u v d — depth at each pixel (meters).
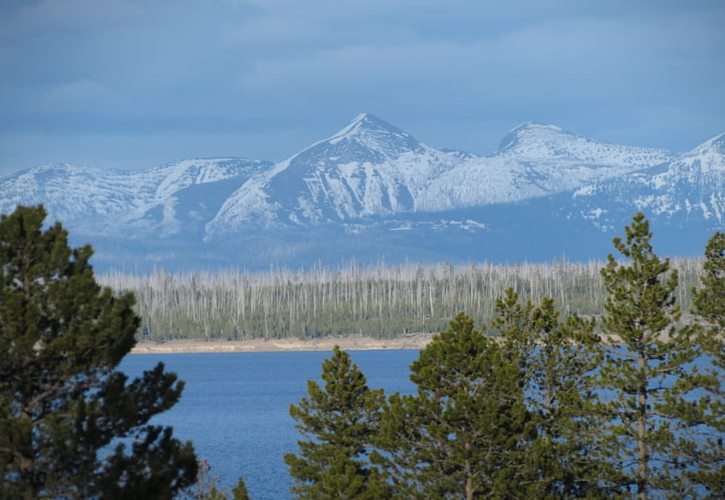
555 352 183.88
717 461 164.25
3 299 91.69
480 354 163.00
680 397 169.38
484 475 157.38
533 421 163.00
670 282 174.50
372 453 166.38
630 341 173.38
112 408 89.62
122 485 89.88
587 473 169.88
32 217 94.62
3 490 84.69
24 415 90.25
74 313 93.00
